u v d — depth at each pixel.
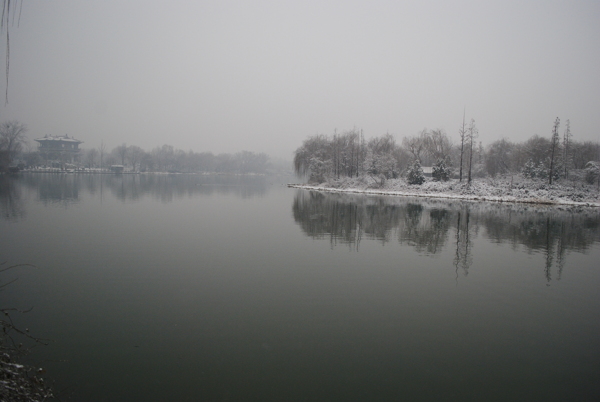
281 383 6.67
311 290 11.60
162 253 16.03
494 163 84.06
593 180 54.69
